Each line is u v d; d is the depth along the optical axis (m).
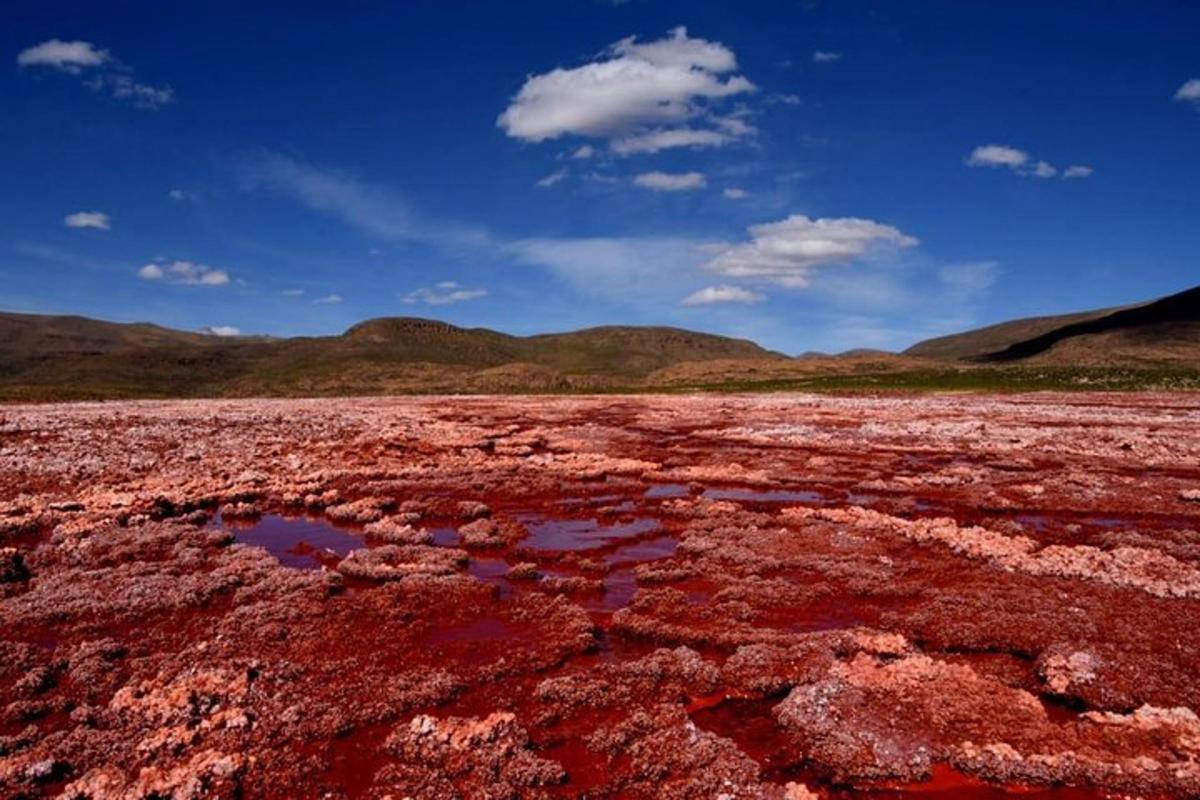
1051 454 40.72
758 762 11.73
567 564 22.03
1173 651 15.12
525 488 32.00
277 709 12.90
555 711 13.02
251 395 197.00
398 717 12.87
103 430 45.03
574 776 11.30
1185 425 50.66
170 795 10.55
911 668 13.98
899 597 18.69
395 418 58.34
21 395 107.94
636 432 53.34
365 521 26.64
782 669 14.39
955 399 79.94
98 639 15.92
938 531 23.97
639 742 11.94
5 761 11.16
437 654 15.37
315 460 38.31
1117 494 30.23
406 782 10.90
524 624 17.11
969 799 10.84
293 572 19.83
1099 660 14.43
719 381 159.88
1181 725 12.11
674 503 29.02
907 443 45.34
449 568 20.73
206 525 26.19
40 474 32.41
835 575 20.06
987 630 16.16
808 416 62.56
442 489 32.03
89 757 11.46
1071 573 19.98
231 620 16.70
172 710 12.59
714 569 20.84
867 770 11.29
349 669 14.55
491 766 11.23
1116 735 11.95
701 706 13.48
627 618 16.94
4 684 13.87
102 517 25.06
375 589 18.95
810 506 28.62
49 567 20.45
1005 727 12.20
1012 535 24.36
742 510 27.86
